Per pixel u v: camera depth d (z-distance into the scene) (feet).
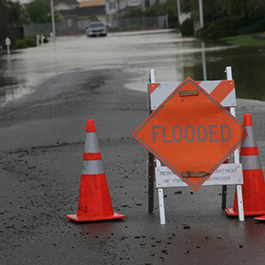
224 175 33.96
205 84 34.73
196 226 32.53
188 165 33.91
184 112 34.27
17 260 27.71
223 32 314.14
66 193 42.01
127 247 28.99
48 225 33.76
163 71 143.02
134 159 53.31
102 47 298.97
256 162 34.63
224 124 34.32
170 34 435.12
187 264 26.22
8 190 43.50
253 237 29.91
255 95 94.89
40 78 152.97
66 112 88.58
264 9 316.40
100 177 34.81
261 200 34.40
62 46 356.59
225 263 26.16
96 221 34.27
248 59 157.58
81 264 26.78
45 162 54.08
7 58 263.70
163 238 30.37
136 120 76.64
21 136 69.92
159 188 33.78
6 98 114.11
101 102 97.45
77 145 62.23
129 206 37.88
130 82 128.06
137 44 303.68
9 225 33.99
